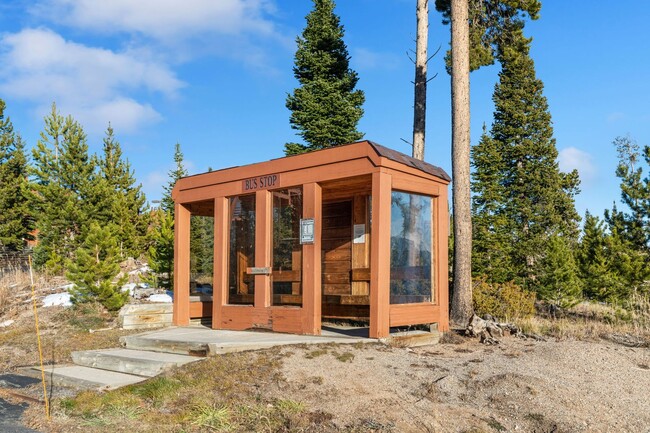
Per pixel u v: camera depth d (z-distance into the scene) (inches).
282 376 277.4
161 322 510.6
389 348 339.9
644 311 499.5
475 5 612.7
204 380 282.8
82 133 1063.0
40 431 240.1
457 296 491.2
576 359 324.5
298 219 398.0
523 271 890.7
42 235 960.3
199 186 475.2
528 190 1133.7
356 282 442.0
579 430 232.5
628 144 1190.3
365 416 235.5
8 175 1189.7
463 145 503.5
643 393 280.4
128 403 267.9
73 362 382.6
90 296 538.6
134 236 974.4
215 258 454.6
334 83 896.3
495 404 256.8
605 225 689.0
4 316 565.3
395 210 373.7
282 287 405.4
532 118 1152.8
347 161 370.3
